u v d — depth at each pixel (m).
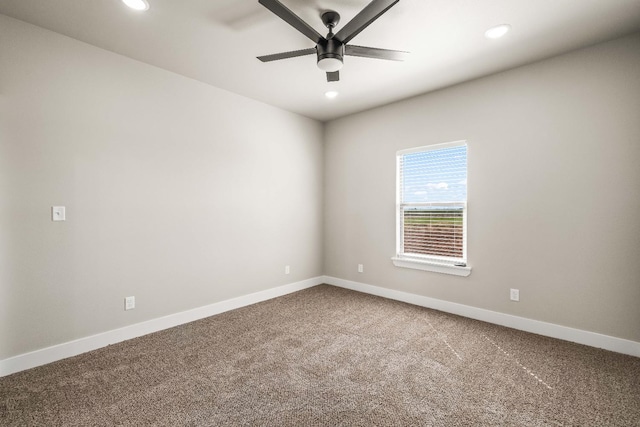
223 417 1.66
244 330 2.86
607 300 2.43
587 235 2.51
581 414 1.67
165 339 2.66
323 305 3.60
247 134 3.63
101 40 2.40
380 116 3.94
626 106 2.34
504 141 2.93
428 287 3.52
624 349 2.36
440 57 2.66
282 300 3.80
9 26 2.10
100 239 2.52
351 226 4.30
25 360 2.16
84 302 2.44
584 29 2.24
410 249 3.72
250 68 2.88
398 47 2.49
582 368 2.15
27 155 2.17
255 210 3.73
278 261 4.02
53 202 2.29
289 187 4.15
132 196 2.70
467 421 1.62
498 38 2.37
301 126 4.31
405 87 3.32
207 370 2.14
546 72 2.69
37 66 2.21
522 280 2.85
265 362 2.25
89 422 1.62
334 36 2.01
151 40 2.40
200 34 2.32
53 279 2.29
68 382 2.00
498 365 2.20
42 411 1.71
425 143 3.50
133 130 2.71
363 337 2.69
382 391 1.89
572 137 2.57
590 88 2.48
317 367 2.18
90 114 2.46
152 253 2.83
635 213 2.32
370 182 4.07
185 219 3.07
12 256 2.12
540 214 2.74
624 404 1.75
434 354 2.37
